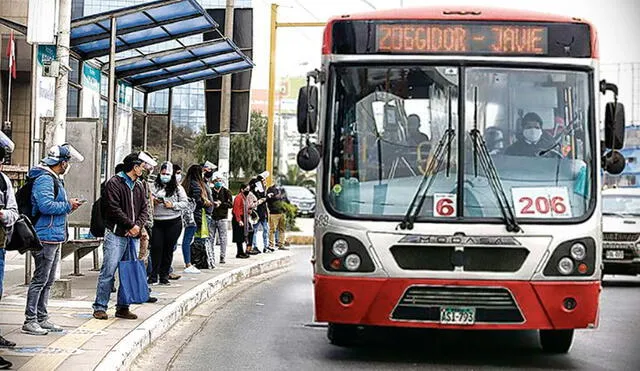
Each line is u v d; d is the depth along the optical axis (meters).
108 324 10.30
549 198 9.09
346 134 9.30
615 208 19.72
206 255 18.06
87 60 15.73
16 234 8.19
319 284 9.09
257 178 23.11
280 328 12.03
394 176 9.19
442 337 11.53
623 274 18.66
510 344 11.04
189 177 16.91
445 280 8.89
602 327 12.62
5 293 12.47
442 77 9.34
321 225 9.13
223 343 10.74
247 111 22.95
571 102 9.34
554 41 9.40
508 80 9.34
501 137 9.24
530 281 8.89
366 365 9.45
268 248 24.48
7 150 8.18
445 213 9.02
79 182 13.04
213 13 22.50
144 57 16.28
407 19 9.42
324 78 9.45
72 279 14.57
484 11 9.48
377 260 8.95
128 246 10.68
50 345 8.88
